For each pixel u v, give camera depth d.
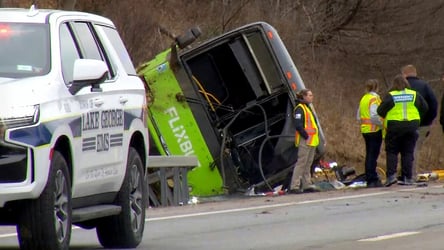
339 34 94.56
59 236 23.75
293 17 89.81
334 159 79.06
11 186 22.28
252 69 54.06
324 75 89.62
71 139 24.25
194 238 31.17
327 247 28.09
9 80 23.58
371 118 55.81
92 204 26.48
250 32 53.97
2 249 28.20
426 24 96.56
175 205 46.78
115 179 27.16
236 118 54.97
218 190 54.00
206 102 54.50
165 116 54.19
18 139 22.38
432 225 34.22
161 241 30.36
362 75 94.31
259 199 48.00
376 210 40.16
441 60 96.94
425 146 84.75
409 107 54.31
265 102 54.25
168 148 54.09
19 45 25.11
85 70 24.84
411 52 96.56
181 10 81.38
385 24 95.69
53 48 25.11
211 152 54.16
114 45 29.38
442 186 53.91
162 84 54.19
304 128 52.22
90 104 25.58
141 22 71.75
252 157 54.41
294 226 34.59
